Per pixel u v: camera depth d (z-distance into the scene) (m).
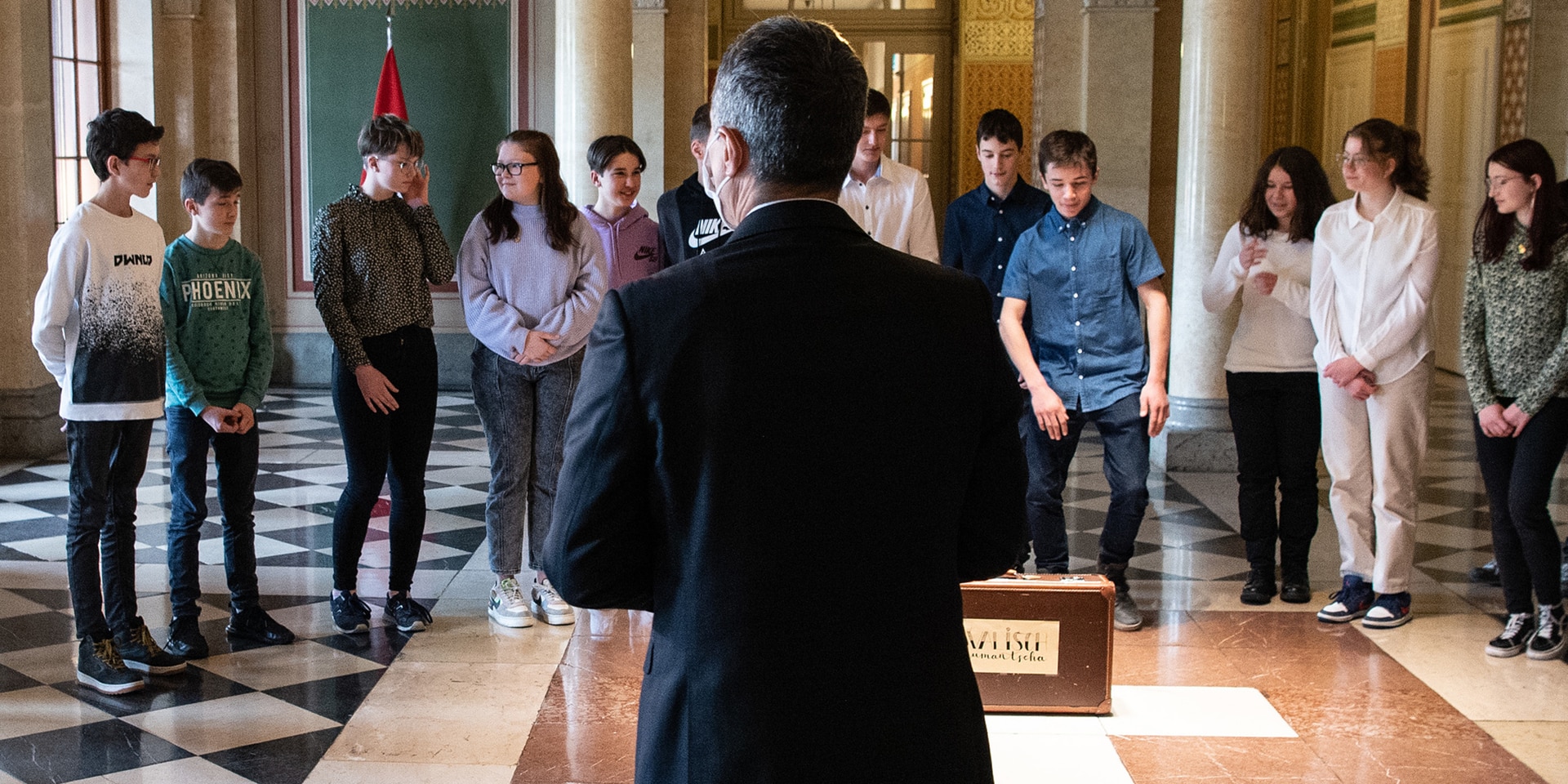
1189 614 4.93
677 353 1.55
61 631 4.60
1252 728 3.84
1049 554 4.77
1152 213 10.17
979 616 3.90
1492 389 4.45
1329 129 12.59
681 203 4.85
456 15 10.16
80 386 3.93
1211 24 7.39
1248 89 7.43
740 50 1.64
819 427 1.56
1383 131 4.54
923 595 1.60
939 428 1.62
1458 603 5.09
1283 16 13.39
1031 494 4.77
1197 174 7.51
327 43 10.23
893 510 1.58
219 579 5.25
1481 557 5.78
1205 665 4.38
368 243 4.39
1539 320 4.29
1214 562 5.69
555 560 1.61
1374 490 4.81
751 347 1.55
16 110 7.52
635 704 3.99
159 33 9.53
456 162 10.27
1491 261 4.39
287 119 10.30
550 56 10.16
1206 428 7.65
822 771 1.54
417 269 4.52
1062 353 4.69
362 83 10.28
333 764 3.54
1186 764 3.58
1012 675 3.92
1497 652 4.45
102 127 3.89
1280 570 5.57
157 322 4.03
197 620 4.37
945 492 1.62
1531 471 4.34
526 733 3.76
